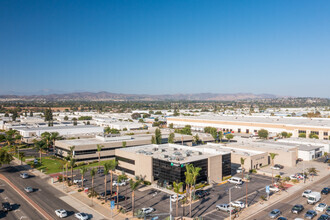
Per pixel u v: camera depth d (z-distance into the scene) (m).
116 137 136.50
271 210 65.88
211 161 88.75
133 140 137.00
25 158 127.12
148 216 61.84
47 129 191.75
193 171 65.44
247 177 89.75
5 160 104.31
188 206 68.69
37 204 70.56
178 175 79.94
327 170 106.19
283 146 129.00
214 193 78.31
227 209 64.31
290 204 69.81
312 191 80.25
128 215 63.25
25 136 181.25
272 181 86.50
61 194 78.19
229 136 168.12
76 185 86.25
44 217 62.56
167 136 161.62
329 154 140.38
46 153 140.25
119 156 104.12
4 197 75.81
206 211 65.19
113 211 65.62
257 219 60.69
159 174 86.94
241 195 76.50
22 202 72.00
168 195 76.81
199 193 75.19
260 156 110.19
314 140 152.62
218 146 127.88
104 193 77.00
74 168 109.81
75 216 62.59
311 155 126.06
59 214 62.47
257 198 74.00
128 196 76.19
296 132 188.25
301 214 63.41
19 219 61.47
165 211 65.06
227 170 95.75
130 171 98.38
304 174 94.00
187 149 111.25
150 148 110.31
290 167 110.69
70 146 117.81
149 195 77.06
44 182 90.00
